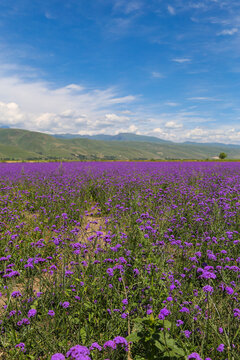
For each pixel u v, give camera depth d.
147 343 2.46
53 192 10.99
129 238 5.38
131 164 33.00
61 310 3.24
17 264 4.80
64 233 5.92
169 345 2.29
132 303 3.32
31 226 7.09
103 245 5.04
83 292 3.33
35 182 14.71
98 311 3.25
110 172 19.23
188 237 5.84
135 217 6.94
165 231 5.68
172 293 3.58
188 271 4.22
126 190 11.29
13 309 3.27
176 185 12.77
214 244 4.99
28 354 2.66
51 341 2.75
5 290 3.67
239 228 6.31
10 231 6.49
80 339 2.83
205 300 3.41
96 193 11.16
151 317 2.49
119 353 2.63
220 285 3.66
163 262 4.18
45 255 5.32
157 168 24.08
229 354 2.36
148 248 4.69
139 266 4.21
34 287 4.05
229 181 13.15
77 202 9.45
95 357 2.55
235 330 2.88
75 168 23.97
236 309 2.98
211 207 7.56
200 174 17.62
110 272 3.45
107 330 2.94
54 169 22.84
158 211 7.68
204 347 2.70
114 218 6.68
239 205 7.52
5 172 20.97
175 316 3.02
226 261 4.36
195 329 2.96
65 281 3.62
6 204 9.38
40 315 3.18
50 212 8.20
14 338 2.75
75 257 4.25
